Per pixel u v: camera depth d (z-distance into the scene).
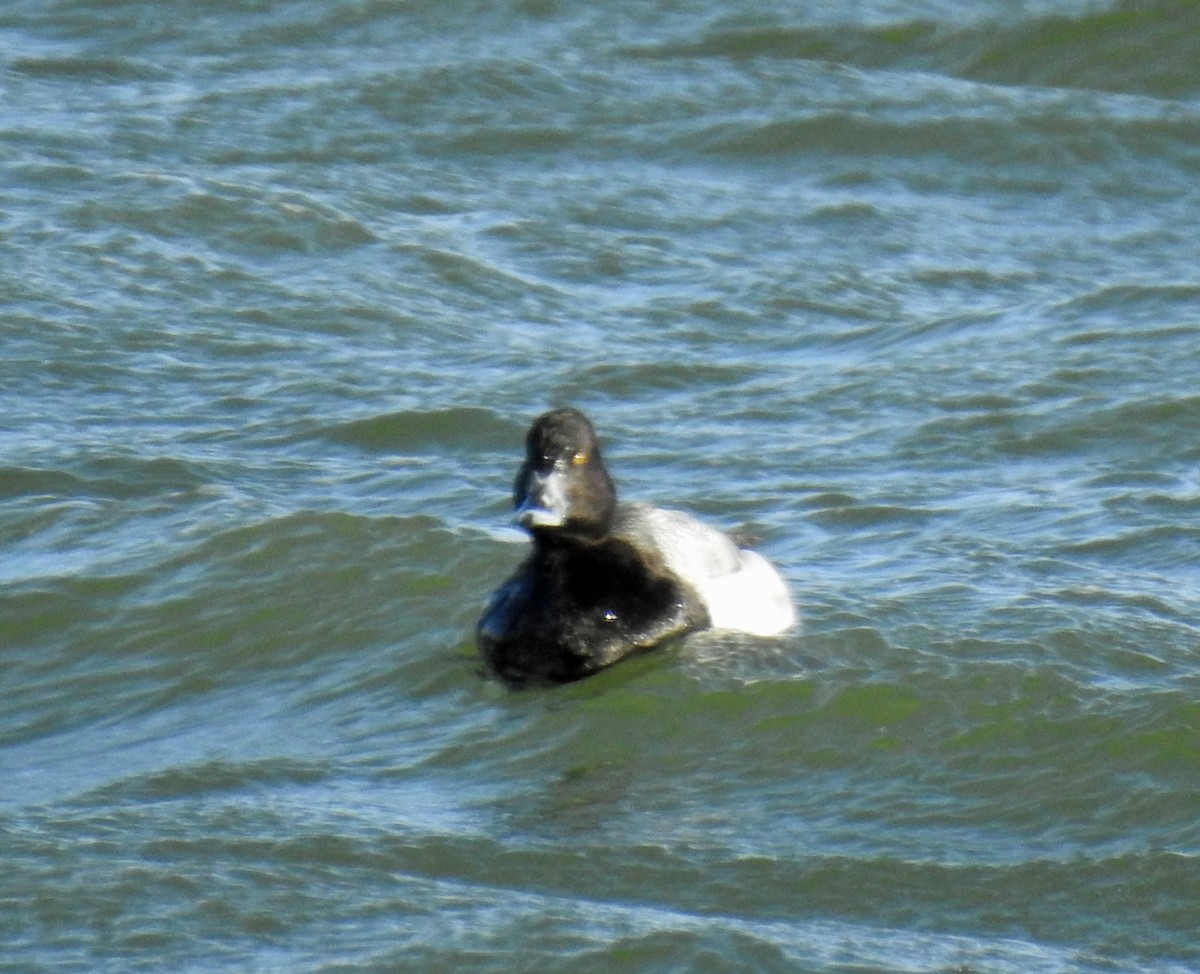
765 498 15.98
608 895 10.09
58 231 20.83
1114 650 12.77
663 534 12.91
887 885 10.22
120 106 24.27
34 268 20.06
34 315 19.11
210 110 24.27
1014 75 26.47
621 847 10.55
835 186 23.58
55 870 10.18
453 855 10.45
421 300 20.11
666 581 12.69
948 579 14.02
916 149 24.34
